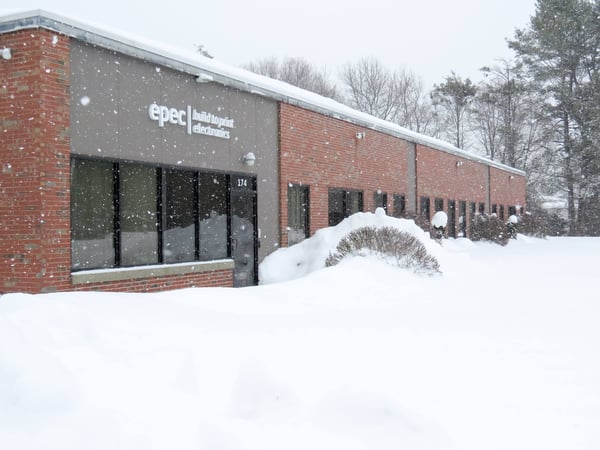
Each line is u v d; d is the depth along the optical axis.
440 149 25.86
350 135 18.02
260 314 7.58
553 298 10.04
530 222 33.72
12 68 8.74
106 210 9.84
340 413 3.64
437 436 3.44
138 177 10.47
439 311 8.53
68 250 8.93
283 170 14.55
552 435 3.78
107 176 9.87
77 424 3.23
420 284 11.40
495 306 9.09
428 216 24.70
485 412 4.17
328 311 8.20
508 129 52.78
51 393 3.54
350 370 5.04
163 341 5.19
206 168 12.07
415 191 23.31
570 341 6.55
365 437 3.41
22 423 3.35
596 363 5.59
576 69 50.25
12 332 4.46
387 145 20.67
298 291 9.36
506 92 52.50
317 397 4.19
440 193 26.09
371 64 62.53
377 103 62.22
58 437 3.13
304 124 15.51
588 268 15.70
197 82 11.84
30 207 8.64
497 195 35.81
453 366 5.38
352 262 11.39
